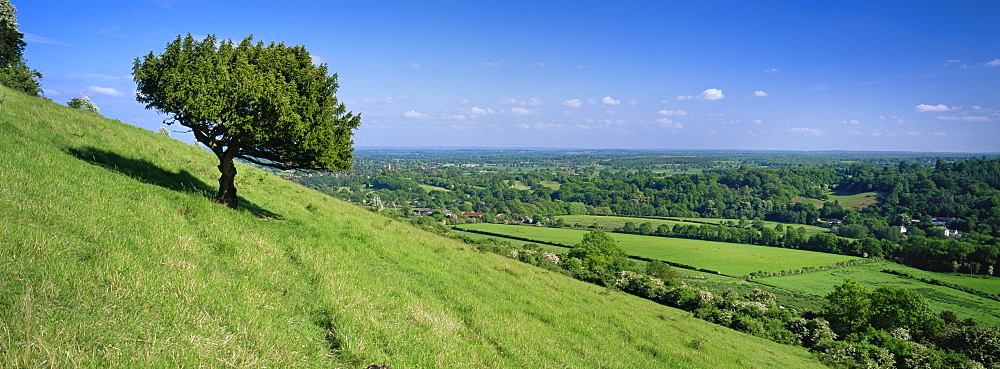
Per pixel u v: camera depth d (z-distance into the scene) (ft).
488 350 42.22
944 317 207.92
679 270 326.03
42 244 30.25
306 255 52.19
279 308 34.65
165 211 48.47
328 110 65.10
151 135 112.37
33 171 45.70
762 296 215.10
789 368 98.32
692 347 80.74
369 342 32.89
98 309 25.41
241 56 61.93
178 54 59.16
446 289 60.85
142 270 32.22
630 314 99.45
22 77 126.00
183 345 24.77
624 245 417.49
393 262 68.13
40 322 22.22
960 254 336.49
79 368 19.92
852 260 373.61
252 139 61.41
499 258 142.82
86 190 45.78
